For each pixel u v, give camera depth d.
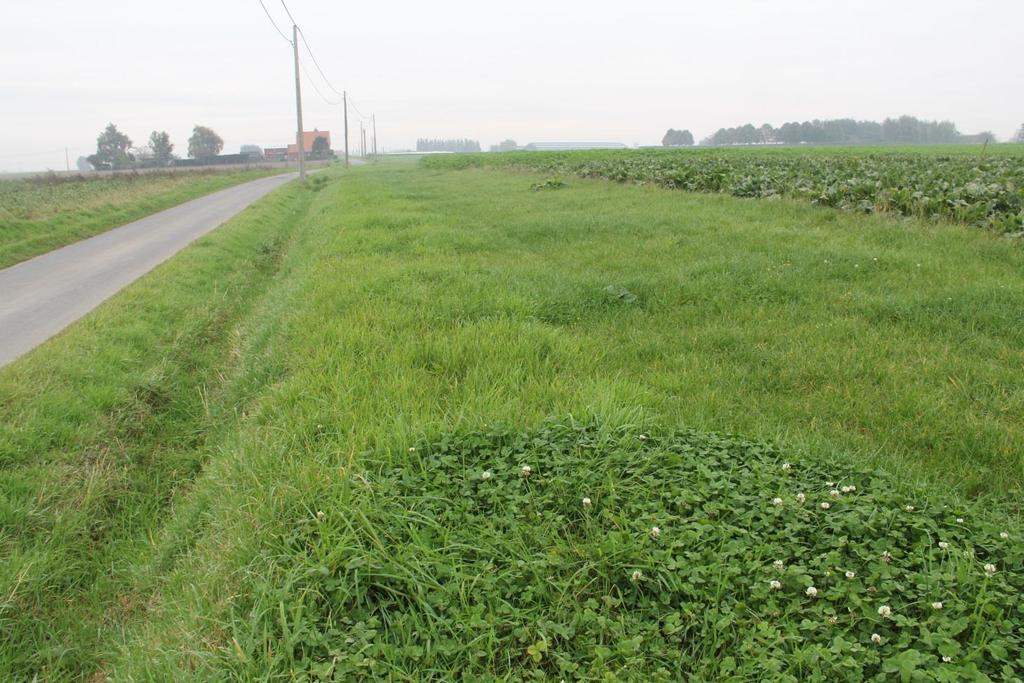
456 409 4.81
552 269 9.60
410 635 2.85
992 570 2.91
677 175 21.44
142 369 7.55
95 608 4.17
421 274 9.23
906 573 2.94
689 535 3.21
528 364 5.82
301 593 3.01
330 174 55.78
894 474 4.05
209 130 125.19
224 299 11.45
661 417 4.68
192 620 3.20
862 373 5.68
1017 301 7.05
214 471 4.90
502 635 2.87
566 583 3.01
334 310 7.81
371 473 3.86
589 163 32.53
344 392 5.26
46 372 6.86
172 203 31.25
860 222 12.15
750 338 6.64
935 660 2.48
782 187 16.83
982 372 5.46
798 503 3.46
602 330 7.15
